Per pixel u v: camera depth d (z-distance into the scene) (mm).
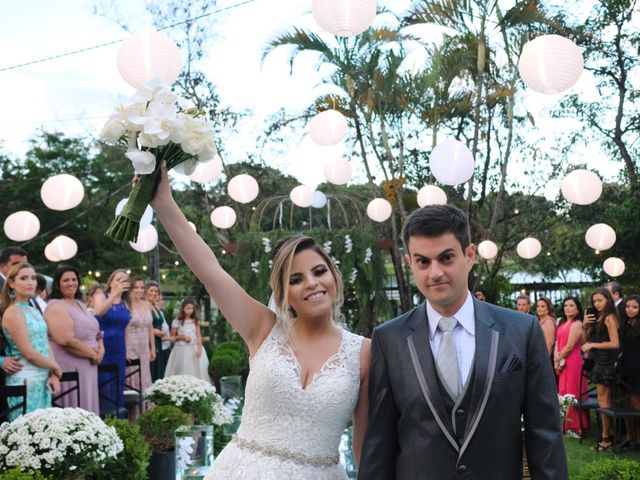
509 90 13312
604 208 17406
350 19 5281
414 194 14281
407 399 2324
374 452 2381
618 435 7457
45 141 26344
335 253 9922
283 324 2666
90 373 6086
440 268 2244
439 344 2352
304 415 2568
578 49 5758
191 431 4848
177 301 15805
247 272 10055
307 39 13000
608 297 7371
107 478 4352
